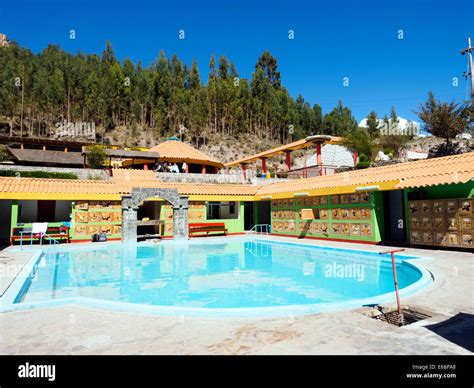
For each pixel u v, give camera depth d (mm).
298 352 3758
